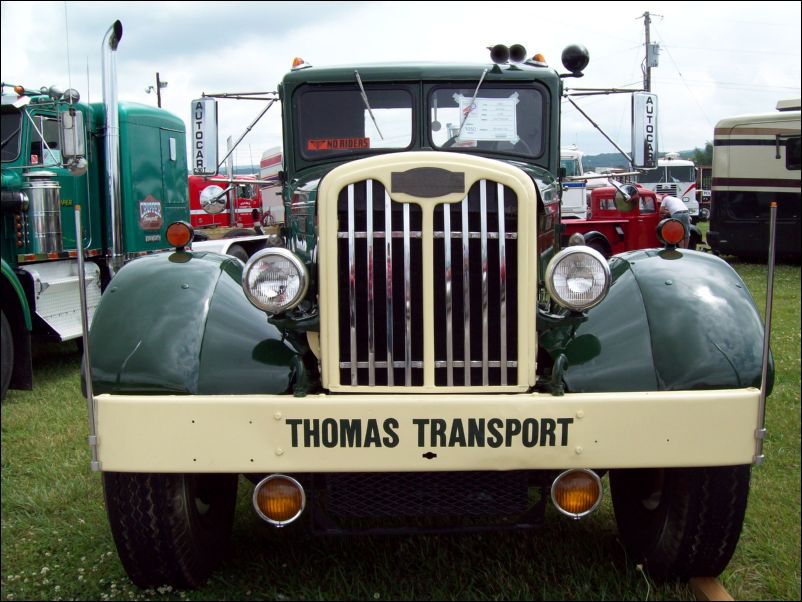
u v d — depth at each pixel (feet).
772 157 50.85
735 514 9.19
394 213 8.89
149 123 28.94
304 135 12.96
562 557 10.71
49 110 24.63
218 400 8.39
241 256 34.14
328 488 9.09
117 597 9.98
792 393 18.69
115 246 25.71
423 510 9.10
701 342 9.04
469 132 12.85
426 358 8.89
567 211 52.01
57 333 24.41
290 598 9.77
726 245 53.01
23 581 10.59
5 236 23.13
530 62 13.14
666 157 98.17
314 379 9.38
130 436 8.45
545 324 9.26
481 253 8.86
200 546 9.95
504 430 8.40
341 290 8.97
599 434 8.45
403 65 12.76
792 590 9.95
